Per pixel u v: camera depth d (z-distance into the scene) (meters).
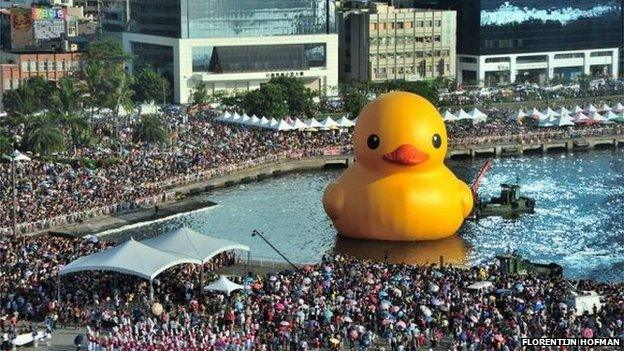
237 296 161.50
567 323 146.62
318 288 162.62
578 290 163.00
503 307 155.88
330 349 145.50
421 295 158.62
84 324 157.12
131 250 166.50
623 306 153.12
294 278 170.00
